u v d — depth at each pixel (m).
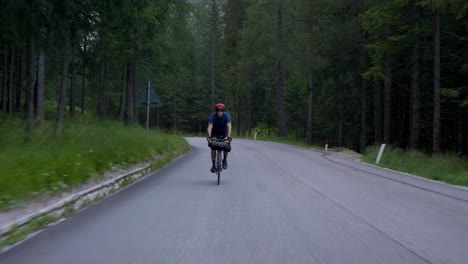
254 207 8.62
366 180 13.38
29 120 14.66
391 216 7.96
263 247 5.86
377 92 31.91
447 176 15.43
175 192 10.55
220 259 5.35
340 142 39.75
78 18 13.69
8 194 7.67
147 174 14.73
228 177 13.53
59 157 10.76
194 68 66.94
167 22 25.34
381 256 5.51
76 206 8.45
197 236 6.43
